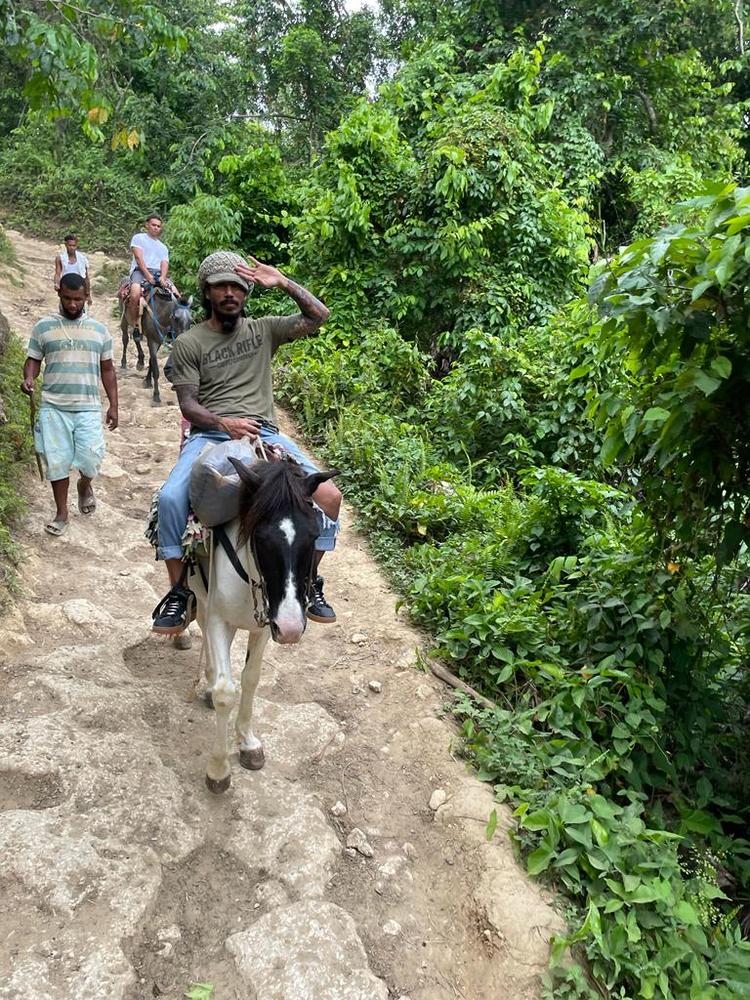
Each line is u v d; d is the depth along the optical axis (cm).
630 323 423
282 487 342
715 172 1678
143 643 538
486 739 468
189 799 415
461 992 353
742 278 395
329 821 425
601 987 355
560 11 1634
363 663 557
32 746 413
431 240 1177
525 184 1199
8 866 349
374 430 859
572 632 538
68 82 603
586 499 635
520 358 936
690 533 475
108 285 1630
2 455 679
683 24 1683
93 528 675
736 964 374
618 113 1634
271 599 333
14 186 2012
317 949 344
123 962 323
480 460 903
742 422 436
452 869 404
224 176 1927
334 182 1252
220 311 415
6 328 845
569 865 394
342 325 1151
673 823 459
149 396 1084
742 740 528
